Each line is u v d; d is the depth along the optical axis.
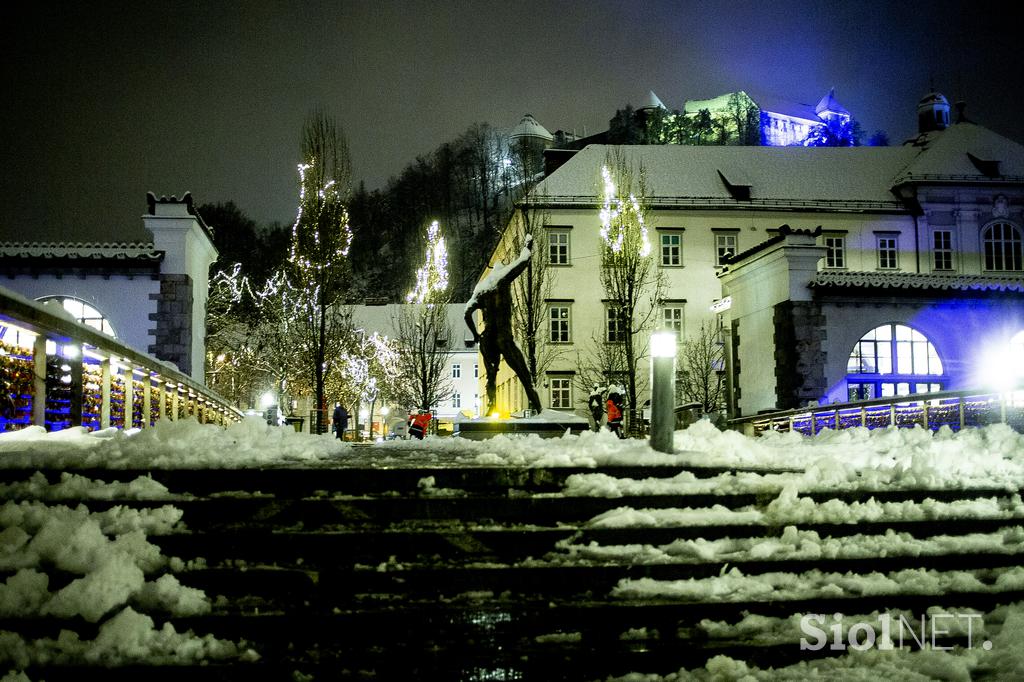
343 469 7.00
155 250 31.86
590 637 5.60
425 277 52.28
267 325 51.16
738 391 40.91
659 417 8.46
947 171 53.78
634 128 122.75
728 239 52.12
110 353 15.63
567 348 49.00
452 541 6.30
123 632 5.19
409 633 5.48
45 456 6.88
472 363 85.50
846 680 5.19
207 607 5.52
